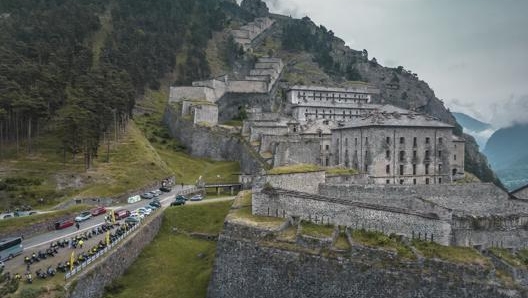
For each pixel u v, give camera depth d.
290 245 55.88
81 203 91.00
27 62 130.88
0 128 111.25
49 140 122.19
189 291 61.69
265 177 67.94
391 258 51.19
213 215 85.38
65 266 53.53
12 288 46.38
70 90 132.00
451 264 49.97
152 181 110.56
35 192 94.81
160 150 154.00
